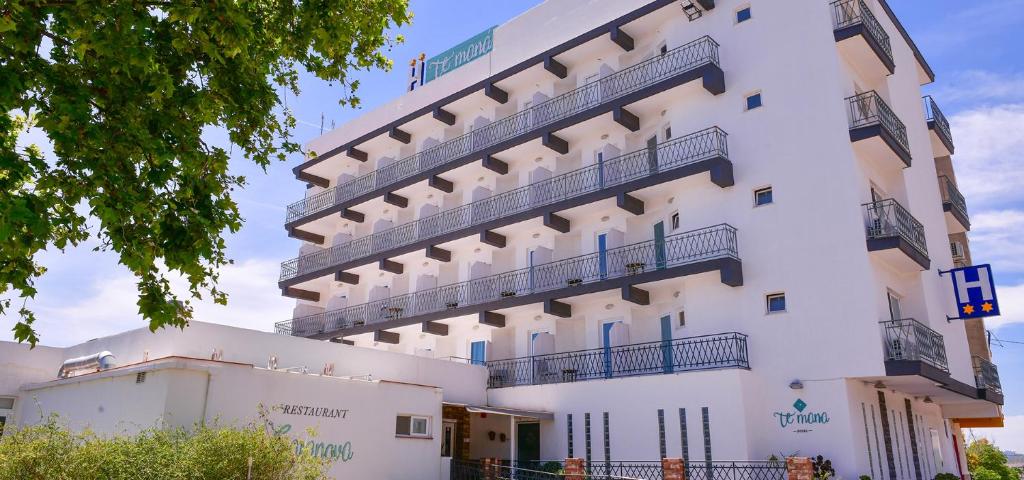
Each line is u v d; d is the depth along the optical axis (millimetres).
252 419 15516
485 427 24078
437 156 31641
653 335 22984
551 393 22438
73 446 10781
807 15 21172
